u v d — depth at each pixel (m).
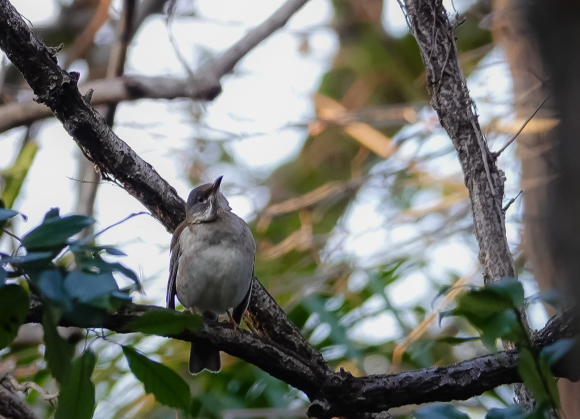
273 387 11.60
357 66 18.12
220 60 12.03
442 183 15.07
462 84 8.62
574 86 3.84
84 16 17.36
